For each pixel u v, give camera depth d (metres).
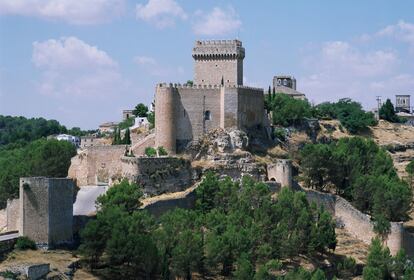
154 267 157.38
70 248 165.88
